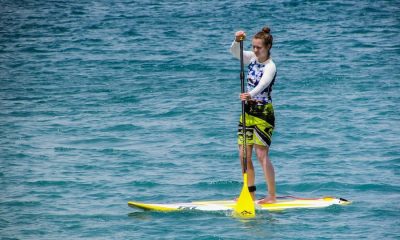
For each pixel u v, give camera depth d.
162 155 40.81
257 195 34.06
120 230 29.19
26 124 48.72
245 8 106.06
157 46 79.38
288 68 66.00
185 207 31.41
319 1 110.69
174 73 65.62
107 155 40.94
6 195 33.78
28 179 36.31
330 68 65.56
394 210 31.39
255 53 31.02
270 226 29.50
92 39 85.50
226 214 30.89
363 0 112.44
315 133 44.81
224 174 37.22
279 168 38.00
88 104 54.66
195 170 37.94
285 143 42.75
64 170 37.97
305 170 37.53
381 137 43.56
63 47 81.06
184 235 28.55
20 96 57.81
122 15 103.88
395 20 93.81
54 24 97.94
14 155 40.88
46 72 67.88
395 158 39.28
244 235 28.52
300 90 57.19
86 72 67.31
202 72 65.69
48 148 42.47
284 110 50.94
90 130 46.88
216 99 55.09
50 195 33.84
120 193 34.25
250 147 31.67
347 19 95.25
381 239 28.08
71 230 29.25
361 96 54.69
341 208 31.66
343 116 48.84
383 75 62.22
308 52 73.94
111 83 62.12
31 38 87.62
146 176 36.84
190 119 49.22
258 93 30.80
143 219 30.44
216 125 47.41
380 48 75.19
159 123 48.38
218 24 93.44
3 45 83.44
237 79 62.44
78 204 32.56
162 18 99.56
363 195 33.62
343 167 37.88
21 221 30.33
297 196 33.84
